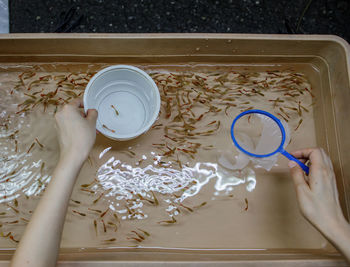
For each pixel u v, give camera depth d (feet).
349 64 2.47
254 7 3.26
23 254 1.81
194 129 2.70
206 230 2.56
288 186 2.65
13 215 2.56
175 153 2.66
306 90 2.80
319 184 2.08
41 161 2.64
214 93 2.75
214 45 2.57
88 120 2.16
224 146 2.68
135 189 2.61
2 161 2.63
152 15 3.23
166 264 2.20
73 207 2.56
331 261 2.22
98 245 2.51
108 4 3.22
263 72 2.81
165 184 2.63
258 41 2.53
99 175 2.61
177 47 2.58
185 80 2.77
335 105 2.62
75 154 2.03
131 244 2.52
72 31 3.20
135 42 2.52
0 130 2.68
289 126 2.75
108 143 2.65
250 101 2.77
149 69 2.79
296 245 2.56
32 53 2.63
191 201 2.60
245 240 2.56
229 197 2.62
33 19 3.19
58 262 2.15
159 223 2.56
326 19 3.27
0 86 2.73
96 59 2.70
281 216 2.61
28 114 2.70
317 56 2.69
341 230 2.00
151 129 2.68
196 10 3.25
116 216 2.54
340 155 2.57
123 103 2.60
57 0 3.20
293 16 3.26
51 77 2.75
